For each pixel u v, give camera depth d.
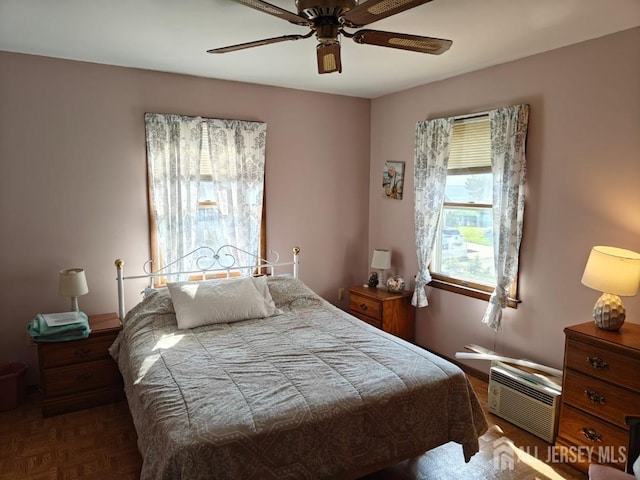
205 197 3.70
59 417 2.96
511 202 3.07
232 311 3.11
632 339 2.30
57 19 2.39
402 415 2.16
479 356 3.24
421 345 4.11
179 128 3.49
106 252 3.40
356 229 4.59
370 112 4.53
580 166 2.78
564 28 2.49
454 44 2.76
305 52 2.97
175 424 1.85
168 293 3.24
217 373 2.28
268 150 4.00
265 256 4.08
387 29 2.52
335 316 3.26
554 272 2.96
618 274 2.33
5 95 3.00
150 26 2.49
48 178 3.17
